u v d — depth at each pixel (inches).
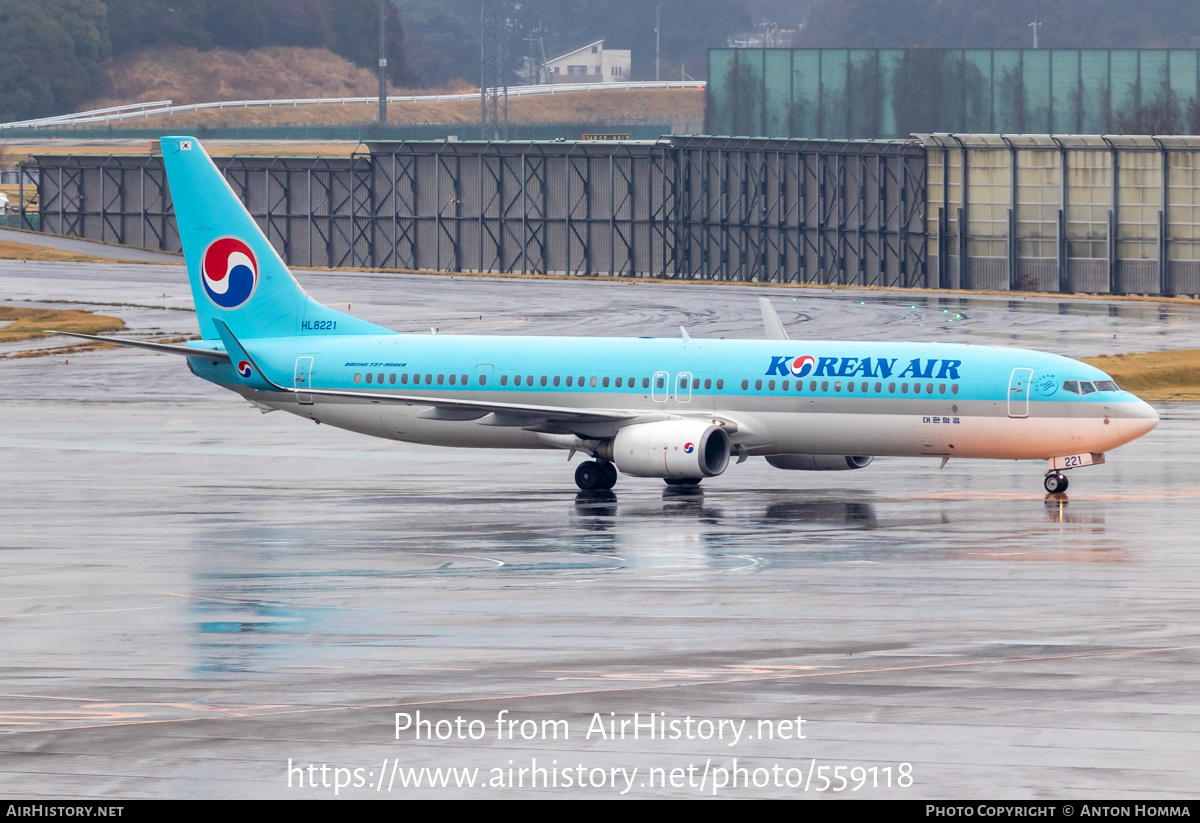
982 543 5625.0
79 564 5295.3
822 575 4972.9
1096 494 7047.2
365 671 3678.6
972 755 2977.4
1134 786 2792.8
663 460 7003.0
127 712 3316.9
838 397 7121.1
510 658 3806.6
